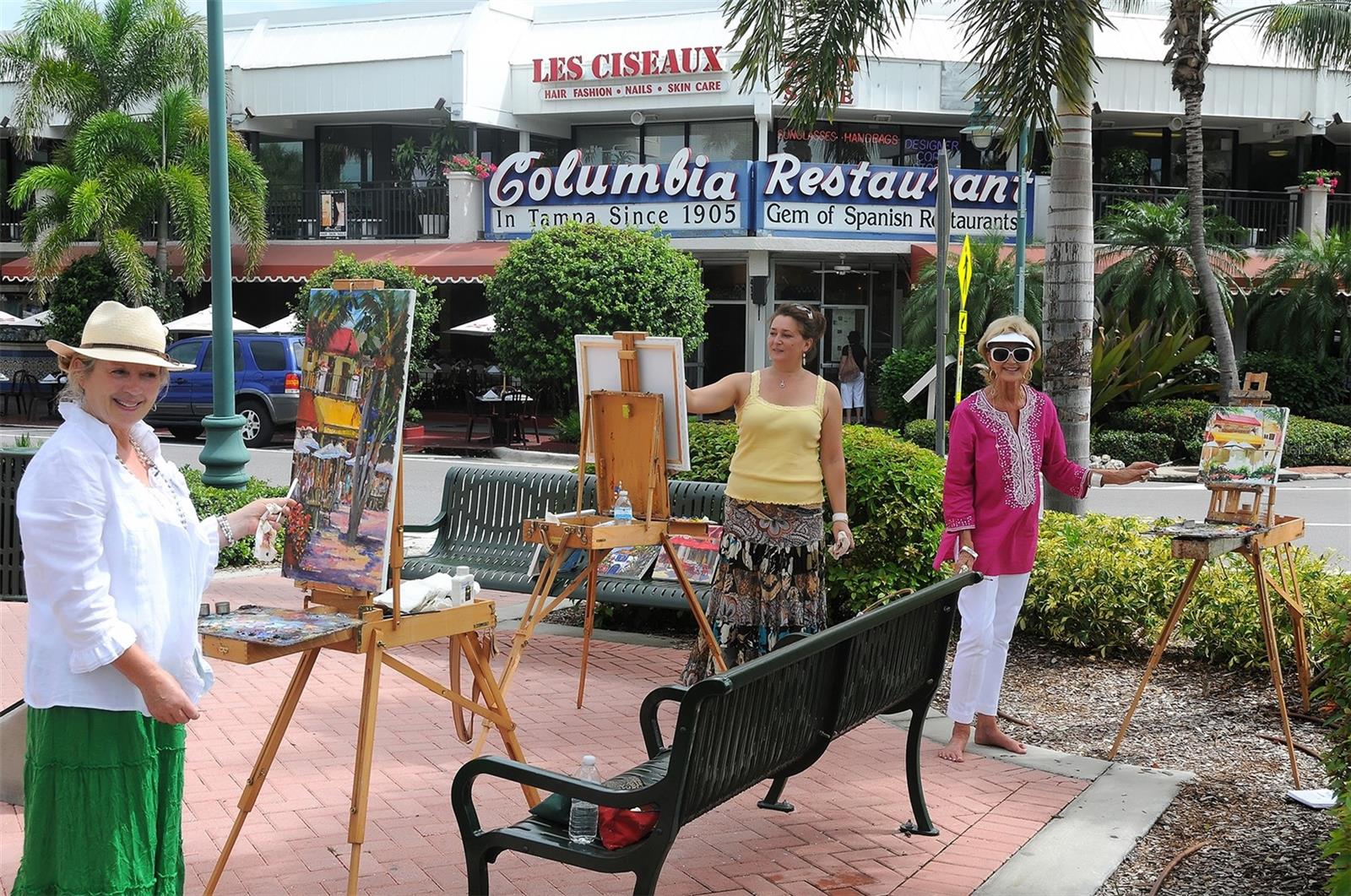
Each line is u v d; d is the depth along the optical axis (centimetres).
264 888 423
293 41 2814
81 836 325
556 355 2105
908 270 2611
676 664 744
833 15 973
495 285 2155
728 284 2675
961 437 567
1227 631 713
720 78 2533
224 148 1140
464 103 2608
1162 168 2842
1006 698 680
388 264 2298
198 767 546
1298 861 456
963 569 563
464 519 858
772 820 494
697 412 615
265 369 2178
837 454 602
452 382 2825
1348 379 2447
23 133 2688
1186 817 504
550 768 551
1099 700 672
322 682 691
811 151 2705
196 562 357
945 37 2598
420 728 609
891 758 573
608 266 2086
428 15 2761
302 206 2881
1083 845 467
